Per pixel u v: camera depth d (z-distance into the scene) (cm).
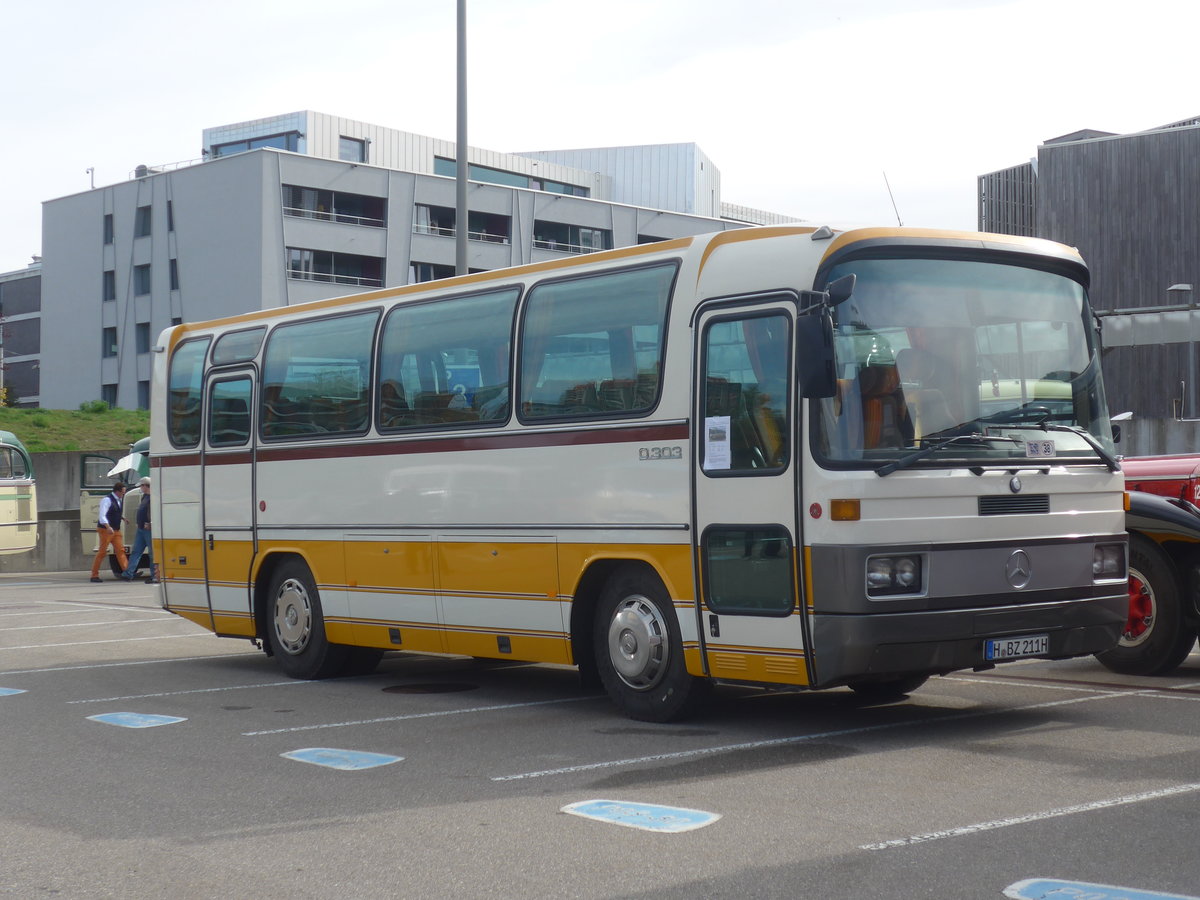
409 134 8394
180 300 6988
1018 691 1089
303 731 1004
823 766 809
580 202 7956
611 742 916
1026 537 914
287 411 1316
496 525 1093
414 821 706
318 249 6850
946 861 593
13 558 3180
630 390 991
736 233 944
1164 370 3519
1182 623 1143
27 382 10431
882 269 898
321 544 1274
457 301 1150
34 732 1016
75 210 7462
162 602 1468
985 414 916
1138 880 557
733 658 916
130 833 699
